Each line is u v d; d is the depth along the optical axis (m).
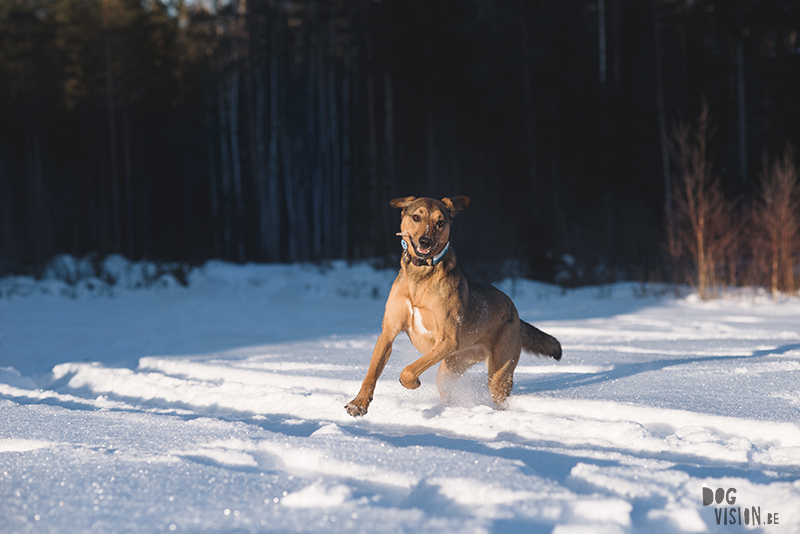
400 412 3.86
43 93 31.31
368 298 14.53
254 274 17.89
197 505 2.32
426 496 2.38
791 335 7.88
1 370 6.21
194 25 33.16
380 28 25.52
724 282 13.40
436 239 3.85
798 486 2.34
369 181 29.45
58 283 15.52
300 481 2.58
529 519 2.13
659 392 4.35
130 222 30.33
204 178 35.75
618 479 2.45
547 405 4.11
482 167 24.69
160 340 8.51
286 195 33.38
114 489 2.50
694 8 25.45
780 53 24.89
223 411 4.47
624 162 23.97
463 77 26.55
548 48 23.14
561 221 20.67
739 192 21.12
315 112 33.50
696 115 24.12
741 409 3.75
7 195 26.88
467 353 4.44
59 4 33.31
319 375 5.37
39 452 3.06
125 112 31.59
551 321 9.74
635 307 11.66
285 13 30.81
